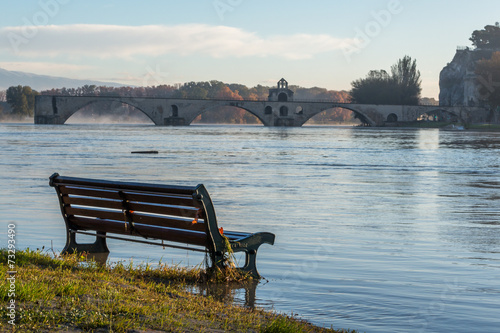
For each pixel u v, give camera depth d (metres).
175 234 9.10
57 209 16.02
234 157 42.84
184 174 28.03
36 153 45.59
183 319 6.44
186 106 191.12
